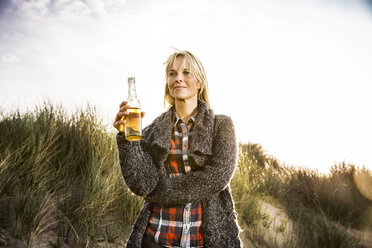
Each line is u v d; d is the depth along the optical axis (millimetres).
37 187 2648
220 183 1239
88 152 3363
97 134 3631
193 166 1336
